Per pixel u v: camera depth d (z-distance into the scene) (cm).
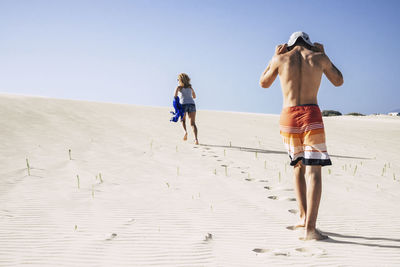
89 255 284
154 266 265
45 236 322
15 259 275
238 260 277
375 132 1681
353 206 447
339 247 305
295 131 337
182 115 932
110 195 462
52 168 596
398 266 269
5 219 363
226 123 1566
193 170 633
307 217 325
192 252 292
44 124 1062
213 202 443
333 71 351
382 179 630
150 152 784
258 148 919
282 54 358
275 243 315
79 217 376
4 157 646
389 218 401
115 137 956
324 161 321
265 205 437
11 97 1631
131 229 344
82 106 1639
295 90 342
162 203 434
